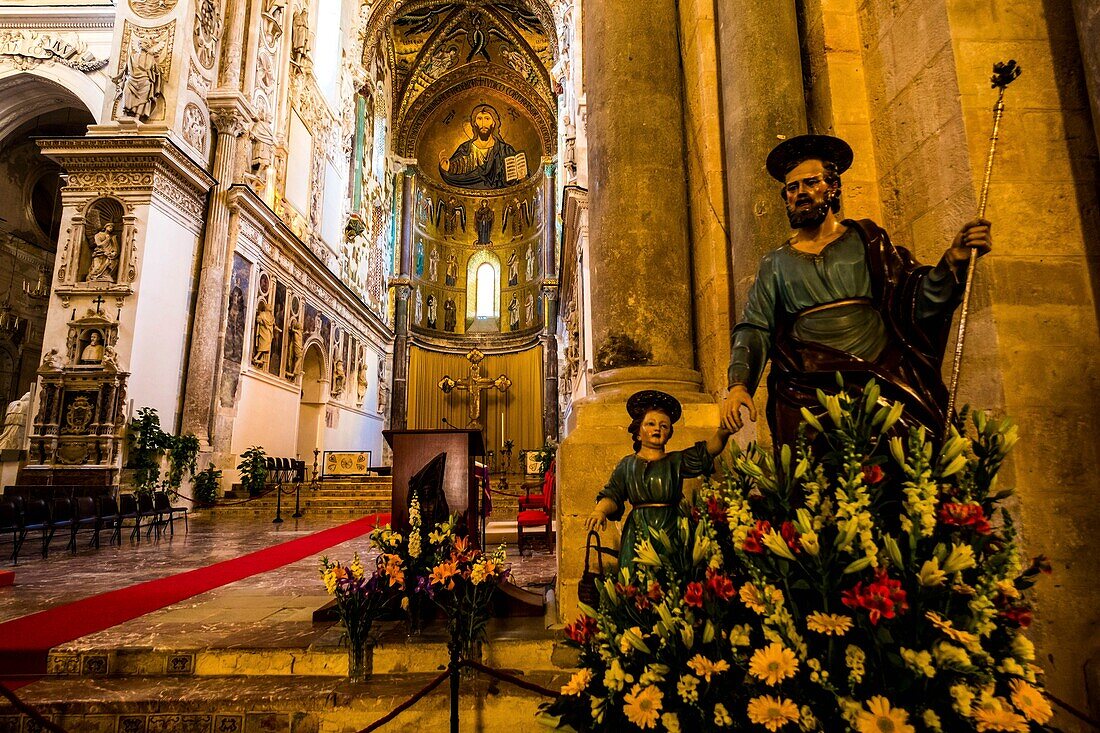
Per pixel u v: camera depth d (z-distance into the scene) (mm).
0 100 14789
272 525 11047
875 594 1263
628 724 1541
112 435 10203
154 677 3121
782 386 1897
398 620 3633
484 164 31656
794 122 3281
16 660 3164
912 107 2812
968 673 1255
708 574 1535
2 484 10570
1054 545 2139
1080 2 2295
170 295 11672
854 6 3338
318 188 18953
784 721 1275
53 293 10828
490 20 27219
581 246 13727
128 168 11188
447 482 4035
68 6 14039
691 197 4141
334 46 20703
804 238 2047
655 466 2439
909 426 1658
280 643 3238
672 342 3674
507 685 2900
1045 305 2311
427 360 29406
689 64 4281
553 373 28000
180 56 12000
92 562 6438
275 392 15539
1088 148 2438
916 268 1827
